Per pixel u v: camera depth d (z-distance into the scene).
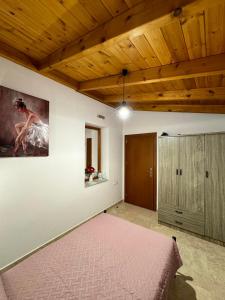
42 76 2.46
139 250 1.63
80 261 1.48
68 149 2.94
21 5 1.32
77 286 1.22
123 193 4.80
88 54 1.73
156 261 1.48
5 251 2.05
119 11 1.35
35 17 1.45
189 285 1.88
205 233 2.81
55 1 1.26
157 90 2.85
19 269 1.38
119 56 1.93
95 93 3.37
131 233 1.94
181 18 1.16
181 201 3.09
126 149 4.70
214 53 1.73
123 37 1.41
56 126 2.71
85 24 1.51
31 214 2.35
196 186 2.92
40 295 1.15
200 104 3.14
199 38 1.50
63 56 1.88
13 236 2.13
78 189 3.17
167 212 3.28
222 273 2.07
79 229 2.03
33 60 2.18
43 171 2.50
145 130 4.33
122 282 1.25
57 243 1.74
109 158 4.20
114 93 3.34
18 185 2.18
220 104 2.97
